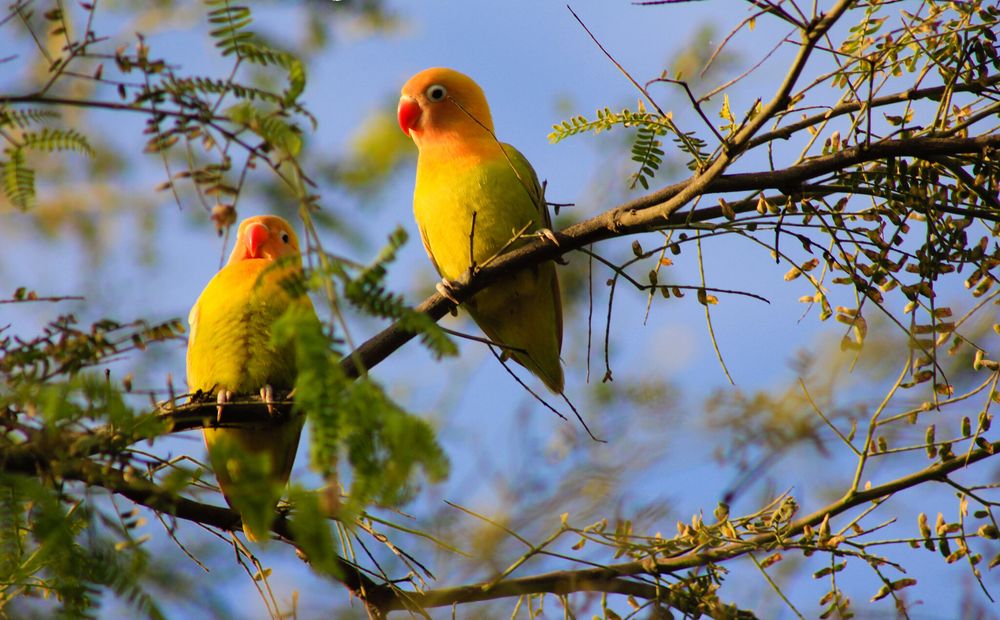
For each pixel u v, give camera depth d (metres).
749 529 8.23
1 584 5.52
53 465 5.41
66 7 10.34
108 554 5.51
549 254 9.82
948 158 8.42
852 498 8.14
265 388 10.45
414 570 8.38
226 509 8.28
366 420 4.62
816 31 6.83
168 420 6.47
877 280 8.41
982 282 8.26
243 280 10.76
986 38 8.16
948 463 8.10
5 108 5.64
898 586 7.95
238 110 5.28
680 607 8.08
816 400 8.15
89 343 5.79
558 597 8.37
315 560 4.62
